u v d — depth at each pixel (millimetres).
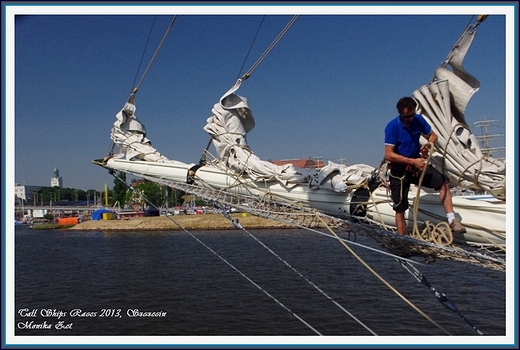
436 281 16828
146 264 26172
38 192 152250
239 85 7184
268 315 14180
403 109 4527
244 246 31797
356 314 13812
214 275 21031
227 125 7230
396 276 18547
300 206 6219
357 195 5590
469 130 4754
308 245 29812
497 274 17266
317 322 13281
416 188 5266
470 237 4703
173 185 7898
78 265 27625
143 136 9164
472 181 4746
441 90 4699
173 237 46594
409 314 13609
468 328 12234
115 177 9258
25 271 26062
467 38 4520
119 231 64562
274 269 21672
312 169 6254
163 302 16469
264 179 6594
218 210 7445
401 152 4738
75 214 116812
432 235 4766
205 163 7766
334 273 19922
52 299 18188
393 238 5270
